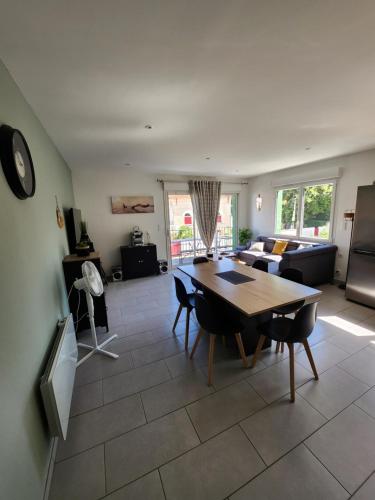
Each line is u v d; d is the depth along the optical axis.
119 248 5.25
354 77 1.66
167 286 4.55
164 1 1.00
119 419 1.61
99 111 2.06
